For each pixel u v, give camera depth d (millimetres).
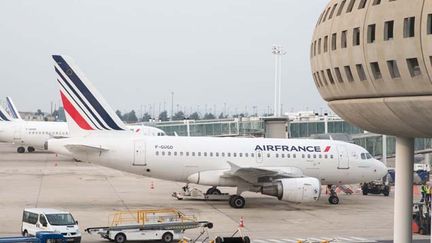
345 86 36625
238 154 80875
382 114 35406
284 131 137375
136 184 102500
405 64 32094
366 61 34281
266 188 76812
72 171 121938
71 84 77500
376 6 33500
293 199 75625
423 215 65625
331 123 156375
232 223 66250
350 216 73562
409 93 32875
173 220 61312
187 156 79250
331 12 37844
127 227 54875
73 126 77875
